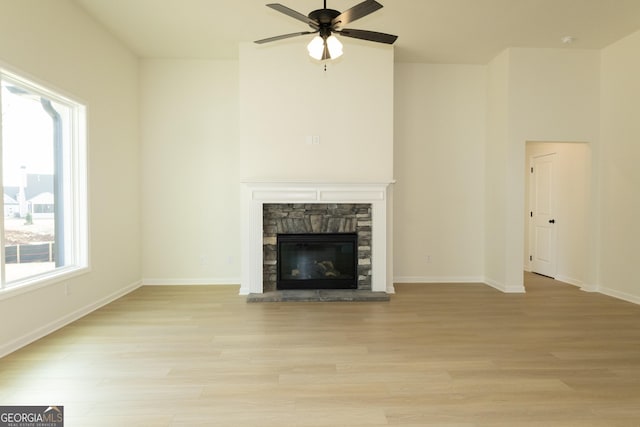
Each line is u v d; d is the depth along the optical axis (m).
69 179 3.90
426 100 5.48
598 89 5.00
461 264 5.56
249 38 4.62
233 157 5.36
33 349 2.98
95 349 2.99
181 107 5.31
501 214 5.08
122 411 2.10
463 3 3.79
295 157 4.77
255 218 4.63
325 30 2.75
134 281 5.11
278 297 4.44
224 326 3.56
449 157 5.52
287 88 4.75
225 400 2.23
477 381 2.47
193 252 5.39
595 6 3.86
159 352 2.94
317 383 2.44
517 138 4.95
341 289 4.80
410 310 4.11
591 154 5.02
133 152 5.08
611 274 4.82
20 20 3.02
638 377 2.54
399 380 2.48
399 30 4.39
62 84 3.56
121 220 4.75
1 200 2.92
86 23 3.96
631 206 4.56
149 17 4.08
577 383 2.45
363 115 4.80
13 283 3.08
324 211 4.79
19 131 3.24
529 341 3.19
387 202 4.87
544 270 6.13
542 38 4.63
